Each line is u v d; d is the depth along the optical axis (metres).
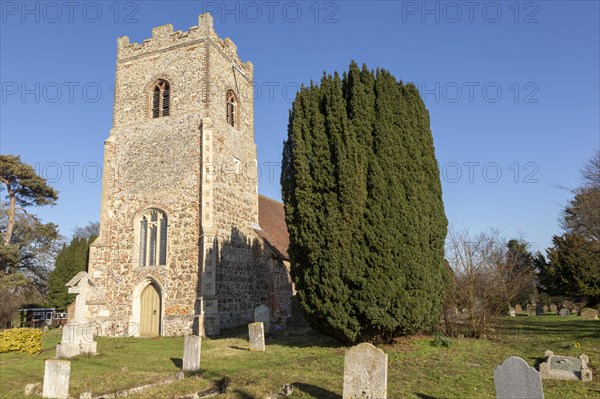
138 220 22.25
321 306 13.62
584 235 29.00
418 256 13.74
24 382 11.15
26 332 16.94
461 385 9.55
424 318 13.97
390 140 14.34
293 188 14.90
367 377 8.18
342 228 13.54
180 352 15.20
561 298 38.91
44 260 36.12
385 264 13.23
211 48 23.03
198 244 20.72
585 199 24.70
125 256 21.97
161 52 23.75
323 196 13.97
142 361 13.41
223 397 8.85
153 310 21.23
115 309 21.48
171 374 11.10
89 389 9.77
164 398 9.15
